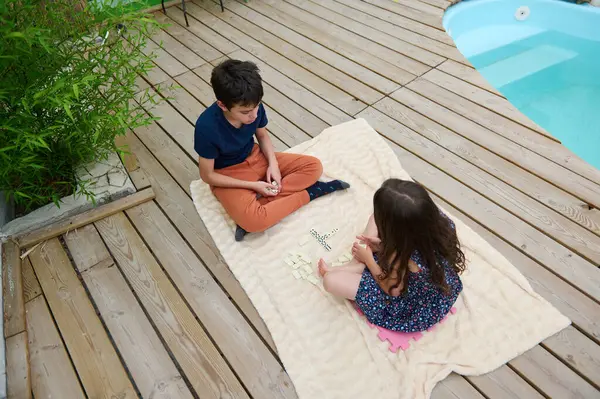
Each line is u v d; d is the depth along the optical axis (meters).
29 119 1.60
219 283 1.68
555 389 1.35
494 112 2.36
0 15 1.48
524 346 1.44
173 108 2.47
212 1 3.48
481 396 1.35
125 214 1.93
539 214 1.85
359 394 1.35
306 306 1.57
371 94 2.53
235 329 1.54
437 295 1.39
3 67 1.52
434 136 2.24
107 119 1.72
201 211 1.91
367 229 1.67
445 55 2.79
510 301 1.55
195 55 2.90
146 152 2.21
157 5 3.36
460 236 1.75
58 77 1.63
